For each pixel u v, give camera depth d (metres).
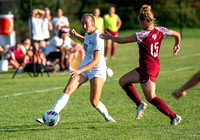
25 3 69.44
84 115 16.36
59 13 38.22
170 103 18.44
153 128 13.63
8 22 42.88
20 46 35.59
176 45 13.23
